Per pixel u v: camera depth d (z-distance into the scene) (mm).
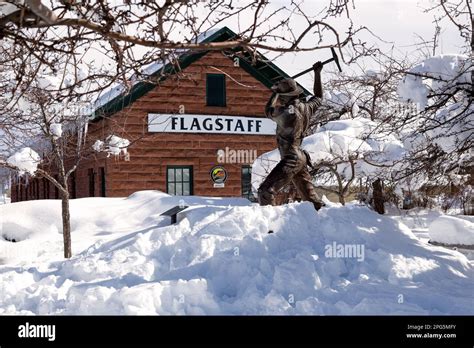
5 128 10367
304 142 13891
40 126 11219
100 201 17328
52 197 28672
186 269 6758
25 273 7648
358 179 16156
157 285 6070
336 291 6152
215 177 21484
